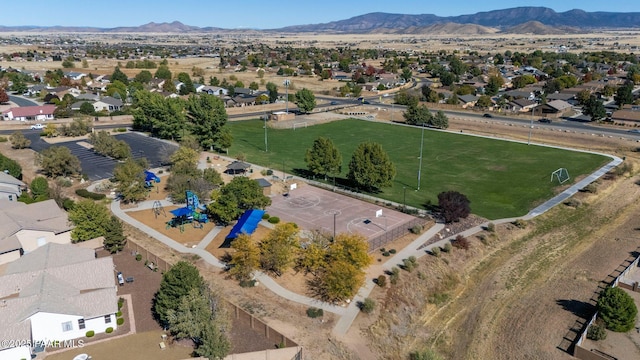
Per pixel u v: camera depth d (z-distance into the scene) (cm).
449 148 11925
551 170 9888
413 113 15075
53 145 12081
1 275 5462
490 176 9588
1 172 8738
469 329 4925
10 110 15075
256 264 5441
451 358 4500
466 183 9169
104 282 5072
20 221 6350
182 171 8575
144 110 13388
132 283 5584
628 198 8500
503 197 8394
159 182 9112
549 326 4931
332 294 5000
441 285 5644
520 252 6538
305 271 5734
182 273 4616
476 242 6606
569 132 13275
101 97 18612
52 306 4450
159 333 4644
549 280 5856
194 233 6906
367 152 8394
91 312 4553
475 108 17600
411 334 4800
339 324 4750
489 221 7344
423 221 7275
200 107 11694
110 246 6391
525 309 5244
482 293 5575
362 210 7744
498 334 4834
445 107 18075
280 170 10094
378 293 5269
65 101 17000
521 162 10544
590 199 8294
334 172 9162
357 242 5369
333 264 5116
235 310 4897
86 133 13288
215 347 4103
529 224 7306
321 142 9050
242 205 7219
